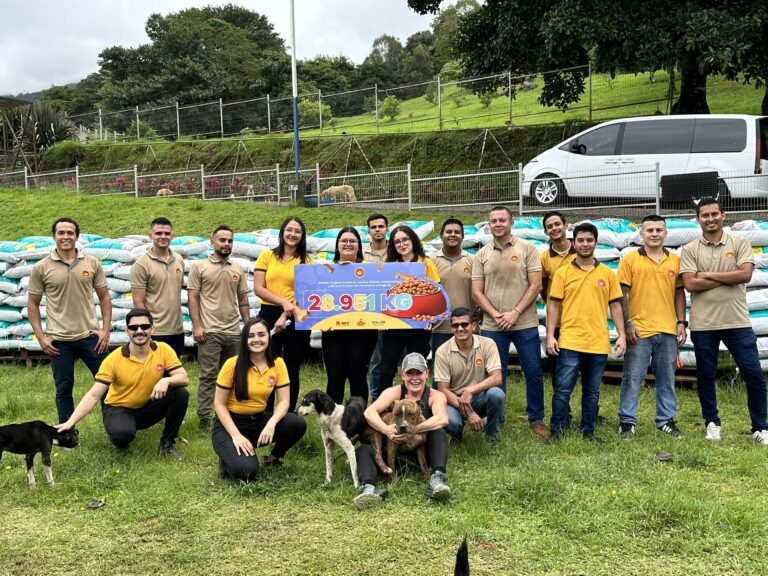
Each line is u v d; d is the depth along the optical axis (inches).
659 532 159.8
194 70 1894.7
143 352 217.6
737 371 277.4
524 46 672.4
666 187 483.5
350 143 948.0
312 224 565.6
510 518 168.9
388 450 193.2
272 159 1005.2
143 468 207.5
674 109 710.5
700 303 223.3
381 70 2299.5
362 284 235.3
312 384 295.7
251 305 319.9
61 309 240.8
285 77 1964.8
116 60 2228.1
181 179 789.2
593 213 510.9
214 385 250.4
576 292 223.6
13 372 341.1
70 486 194.1
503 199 551.2
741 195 468.1
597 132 518.3
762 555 149.1
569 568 145.5
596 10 570.3
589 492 181.2
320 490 188.2
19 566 150.6
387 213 573.0
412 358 200.1
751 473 192.2
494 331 232.7
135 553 155.8
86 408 208.5
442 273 248.4
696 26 542.0
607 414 252.8
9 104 1331.2
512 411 260.2
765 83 637.3
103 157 1147.9
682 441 218.5
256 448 213.2
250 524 168.9
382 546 155.5
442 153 863.1
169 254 257.9
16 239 623.8
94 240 383.2
